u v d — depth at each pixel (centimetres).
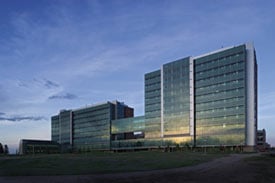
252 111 14588
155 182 3525
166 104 18262
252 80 14788
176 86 17862
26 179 3634
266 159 6906
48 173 4112
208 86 16338
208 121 16075
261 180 3922
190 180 3700
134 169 4588
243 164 5509
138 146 19700
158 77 19050
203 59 16725
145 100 19725
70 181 3497
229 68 15525
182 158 7331
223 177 3950
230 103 15238
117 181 3525
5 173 4162
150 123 19188
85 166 5166
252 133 14450
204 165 5316
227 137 15125
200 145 16225
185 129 17050
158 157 7938
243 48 15050
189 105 17012
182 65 17675
